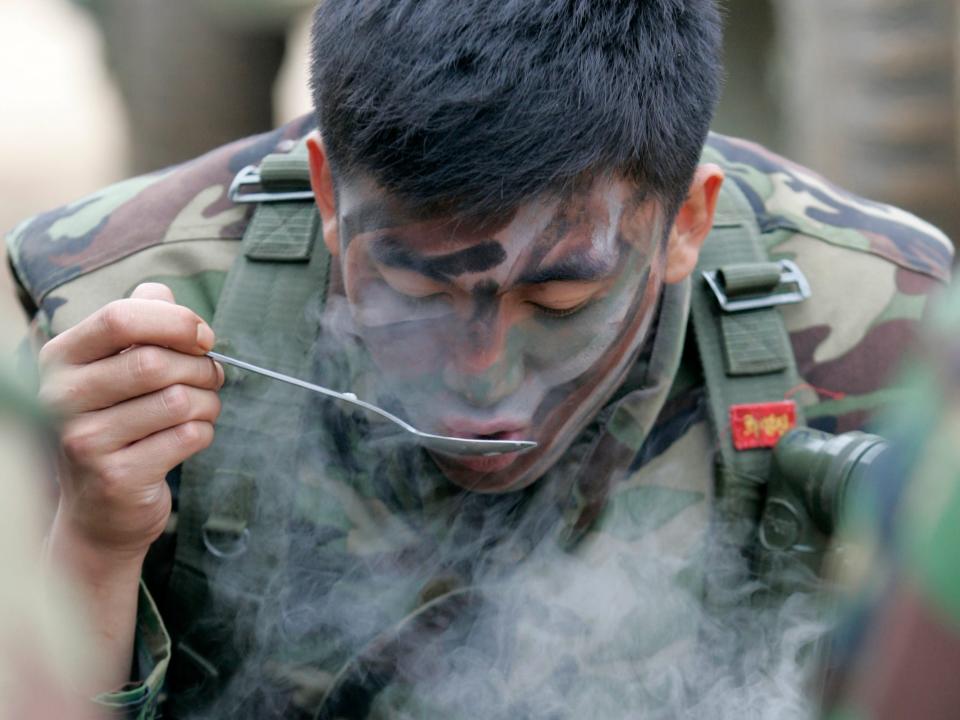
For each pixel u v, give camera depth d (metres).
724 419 1.69
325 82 1.42
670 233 1.55
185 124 4.02
